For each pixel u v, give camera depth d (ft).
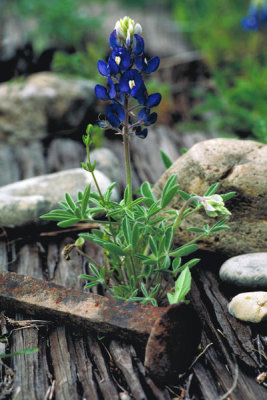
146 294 1.84
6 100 2.65
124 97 1.78
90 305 1.81
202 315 1.89
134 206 1.88
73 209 1.85
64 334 1.83
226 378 1.76
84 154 2.59
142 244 1.91
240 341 1.83
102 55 3.15
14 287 1.85
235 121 2.85
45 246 2.10
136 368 1.77
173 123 2.94
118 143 2.67
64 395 1.73
